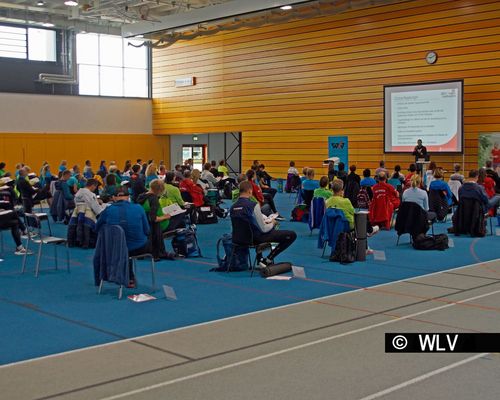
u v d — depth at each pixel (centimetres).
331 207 1018
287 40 2480
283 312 688
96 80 2920
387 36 2169
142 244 799
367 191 1503
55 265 982
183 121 2942
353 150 2280
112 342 576
